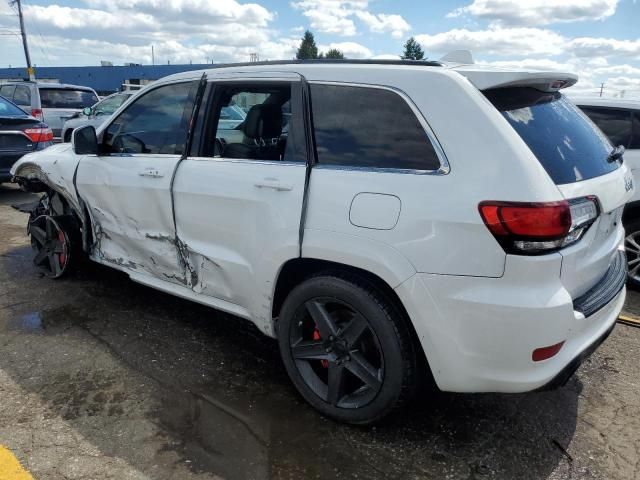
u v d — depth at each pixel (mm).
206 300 3398
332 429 2789
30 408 2891
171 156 3445
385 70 2613
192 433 2719
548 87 2707
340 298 2646
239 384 3188
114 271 4980
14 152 7781
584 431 2822
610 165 2848
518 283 2223
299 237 2693
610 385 3270
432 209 2320
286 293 3033
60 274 4668
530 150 2320
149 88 3666
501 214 2189
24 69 61719
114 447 2600
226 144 3266
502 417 2932
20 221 6836
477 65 2732
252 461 2531
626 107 4789
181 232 3387
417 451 2643
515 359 2283
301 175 2748
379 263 2439
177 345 3645
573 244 2377
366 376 2668
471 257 2258
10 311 4102
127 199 3693
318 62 2898
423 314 2383
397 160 2500
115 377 3221
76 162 4113
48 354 3467
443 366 2424
